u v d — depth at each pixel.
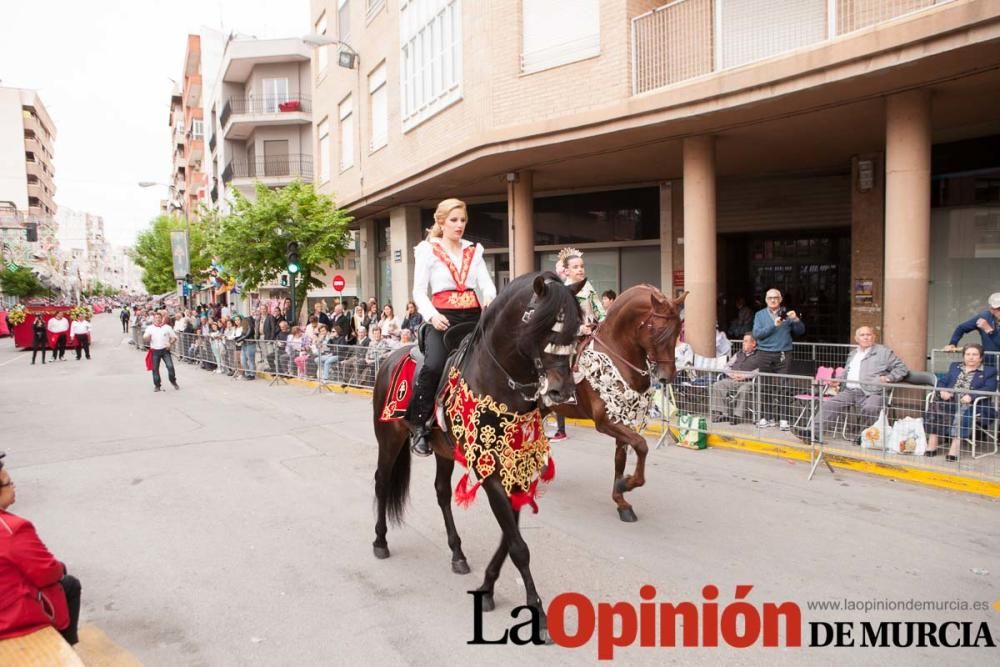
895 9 7.29
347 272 31.33
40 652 2.65
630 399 5.42
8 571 2.69
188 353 21.50
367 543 5.05
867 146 10.60
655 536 5.04
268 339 16.16
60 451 8.20
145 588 4.29
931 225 10.72
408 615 3.89
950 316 10.59
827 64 7.36
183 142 64.56
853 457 6.53
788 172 12.71
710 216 9.92
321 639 3.62
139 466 7.39
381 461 4.81
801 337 13.51
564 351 3.34
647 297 5.37
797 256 13.54
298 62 32.09
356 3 18.14
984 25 6.26
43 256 61.97
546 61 10.75
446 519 4.59
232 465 7.40
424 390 4.19
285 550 4.91
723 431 7.59
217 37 46.34
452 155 12.06
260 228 17.56
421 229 17.58
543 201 15.27
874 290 11.13
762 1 8.63
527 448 3.75
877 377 6.89
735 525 5.22
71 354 25.78
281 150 32.56
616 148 10.74
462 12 12.06
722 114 8.73
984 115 8.91
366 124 17.73
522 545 3.64
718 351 10.27
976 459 5.88
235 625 3.79
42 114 83.94
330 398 12.53
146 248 51.38
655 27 9.52
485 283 4.46
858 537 4.91
